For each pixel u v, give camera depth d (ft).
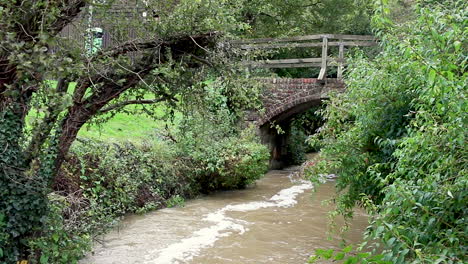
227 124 35.58
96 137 29.43
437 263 7.53
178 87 14.39
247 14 52.60
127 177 28.02
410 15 33.63
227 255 21.84
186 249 22.53
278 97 42.16
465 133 9.62
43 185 15.52
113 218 26.16
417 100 15.53
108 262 20.36
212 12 13.70
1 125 14.58
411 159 11.61
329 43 39.70
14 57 9.08
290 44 40.68
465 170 9.66
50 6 10.12
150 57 13.71
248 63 16.84
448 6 14.49
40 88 10.16
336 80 40.22
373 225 10.62
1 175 15.10
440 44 11.18
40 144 14.87
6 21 9.27
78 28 12.45
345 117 18.88
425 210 9.59
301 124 62.85
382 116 17.71
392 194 10.15
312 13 59.52
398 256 8.49
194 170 34.45
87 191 24.80
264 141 45.98
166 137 35.06
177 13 13.34
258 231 25.98
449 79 9.09
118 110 15.74
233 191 37.47
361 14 59.67
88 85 13.71
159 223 27.07
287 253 22.31
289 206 32.42
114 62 12.45
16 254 15.56
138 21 13.61
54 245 16.83
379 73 17.11
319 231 26.12
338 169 19.07
